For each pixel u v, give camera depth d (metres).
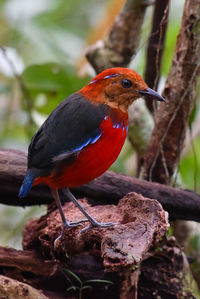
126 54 13.16
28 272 9.83
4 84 15.09
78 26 18.39
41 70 14.22
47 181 9.60
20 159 10.56
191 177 15.39
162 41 12.27
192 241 12.72
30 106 13.54
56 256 9.63
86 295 9.79
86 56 13.38
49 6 17.62
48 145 9.44
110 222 9.09
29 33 15.97
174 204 10.80
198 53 11.00
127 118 9.84
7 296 8.72
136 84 9.72
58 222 9.85
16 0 17.27
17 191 10.64
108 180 10.73
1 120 16.05
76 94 9.97
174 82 11.30
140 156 12.93
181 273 10.02
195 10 10.82
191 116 11.93
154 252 9.57
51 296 9.69
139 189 10.75
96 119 9.43
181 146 11.75
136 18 12.80
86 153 9.34
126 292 9.48
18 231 13.05
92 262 9.69
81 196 10.78
